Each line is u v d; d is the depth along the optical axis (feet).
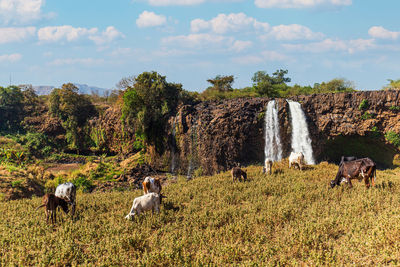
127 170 162.61
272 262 29.17
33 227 42.32
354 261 28.37
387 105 143.23
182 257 31.42
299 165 76.07
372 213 39.45
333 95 154.10
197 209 48.34
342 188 54.29
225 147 160.56
